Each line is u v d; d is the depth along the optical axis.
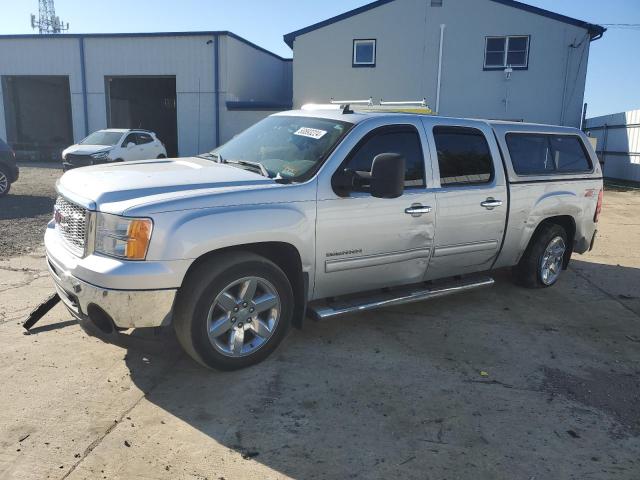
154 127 32.06
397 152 4.49
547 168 5.77
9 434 3.03
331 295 4.34
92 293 3.35
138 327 3.38
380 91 22.08
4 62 26.12
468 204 4.91
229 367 3.77
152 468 2.79
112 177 3.84
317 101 22.50
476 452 3.02
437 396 3.62
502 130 5.38
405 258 4.58
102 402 3.40
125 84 28.48
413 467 2.87
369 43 21.91
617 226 10.70
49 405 3.34
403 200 4.43
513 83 21.44
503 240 5.36
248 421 3.24
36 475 2.71
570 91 21.27
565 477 2.84
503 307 5.48
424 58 21.66
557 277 6.20
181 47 24.62
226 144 5.07
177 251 3.35
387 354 4.25
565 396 3.70
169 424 3.19
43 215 9.86
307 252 3.97
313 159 4.14
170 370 3.85
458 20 21.25
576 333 4.87
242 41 26.02
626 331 4.96
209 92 24.77
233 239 3.55
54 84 32.16
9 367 3.80
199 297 3.51
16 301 5.12
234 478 2.74
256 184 3.82
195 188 3.65
